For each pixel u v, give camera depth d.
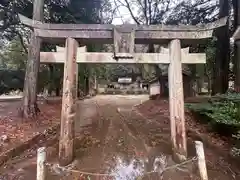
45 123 6.59
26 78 6.86
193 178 3.41
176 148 4.01
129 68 36.09
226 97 5.36
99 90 33.22
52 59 4.11
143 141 5.64
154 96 16.33
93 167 3.97
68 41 4.05
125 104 15.07
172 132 4.13
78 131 6.68
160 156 4.51
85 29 4.06
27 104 6.73
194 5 10.88
